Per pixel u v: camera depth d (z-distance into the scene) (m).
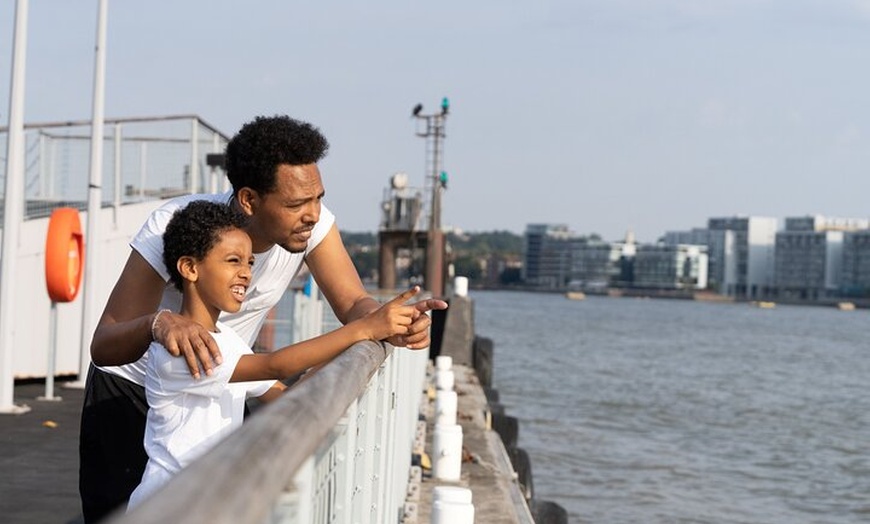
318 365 4.32
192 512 1.42
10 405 13.98
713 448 31.56
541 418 37.19
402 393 9.08
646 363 66.94
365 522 4.76
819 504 23.73
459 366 31.44
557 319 147.50
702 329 127.31
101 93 16.95
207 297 4.25
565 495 23.02
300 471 2.06
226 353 4.16
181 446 4.11
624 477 25.58
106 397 4.71
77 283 15.28
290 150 4.41
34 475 9.73
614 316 167.50
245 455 1.65
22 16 14.03
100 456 4.78
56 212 14.88
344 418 3.35
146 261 4.56
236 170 4.48
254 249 4.65
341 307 5.08
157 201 20.05
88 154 19.53
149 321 4.12
